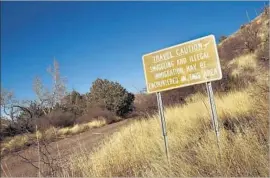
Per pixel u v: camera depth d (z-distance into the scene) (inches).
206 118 299.7
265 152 169.8
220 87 482.9
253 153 173.0
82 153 307.6
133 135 323.9
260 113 223.6
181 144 251.3
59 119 820.0
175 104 490.0
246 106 284.5
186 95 538.9
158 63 236.8
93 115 952.9
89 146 405.4
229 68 547.8
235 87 440.8
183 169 187.6
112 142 328.5
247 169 168.2
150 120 391.5
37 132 247.6
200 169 183.5
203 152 192.7
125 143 304.7
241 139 186.9
